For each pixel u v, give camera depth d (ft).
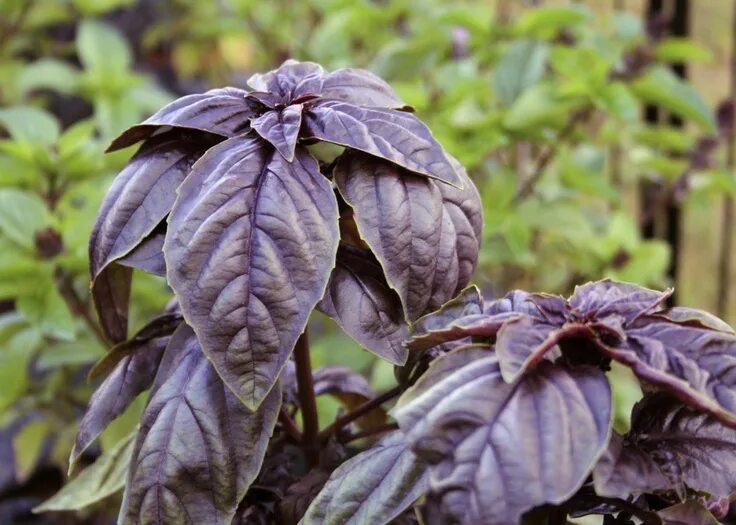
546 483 1.66
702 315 1.82
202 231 1.78
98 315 1.95
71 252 2.42
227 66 5.56
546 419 1.69
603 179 2.93
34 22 4.50
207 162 1.83
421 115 2.94
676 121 3.96
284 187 1.81
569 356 1.78
